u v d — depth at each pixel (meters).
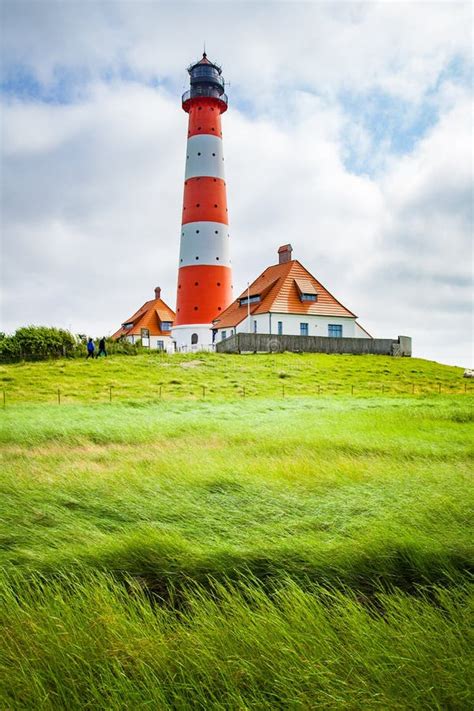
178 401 21.52
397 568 4.52
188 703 3.08
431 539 4.80
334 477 7.73
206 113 51.19
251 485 7.26
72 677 3.26
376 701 2.94
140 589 4.22
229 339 42.06
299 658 3.28
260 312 46.34
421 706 2.94
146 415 16.50
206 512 6.03
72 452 10.56
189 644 3.47
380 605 4.09
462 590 4.05
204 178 50.91
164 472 8.23
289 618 3.69
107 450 10.80
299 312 46.72
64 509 6.20
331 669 3.21
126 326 76.25
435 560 4.52
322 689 3.09
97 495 6.91
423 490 6.59
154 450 10.60
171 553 4.77
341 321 49.00
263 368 34.12
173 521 5.83
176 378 29.61
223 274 51.12
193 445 11.12
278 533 5.24
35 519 5.84
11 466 8.88
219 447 10.82
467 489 6.56
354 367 37.34
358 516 5.68
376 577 4.40
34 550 4.94
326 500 6.44
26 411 17.31
